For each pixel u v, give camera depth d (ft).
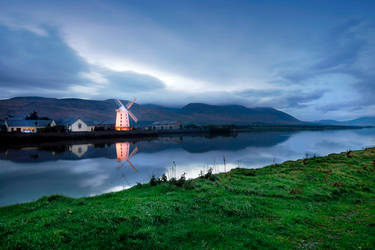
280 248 26.66
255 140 313.12
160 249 25.96
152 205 37.83
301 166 79.61
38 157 156.46
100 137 325.21
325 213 38.11
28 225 30.40
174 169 110.63
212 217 34.71
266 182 57.21
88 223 30.68
